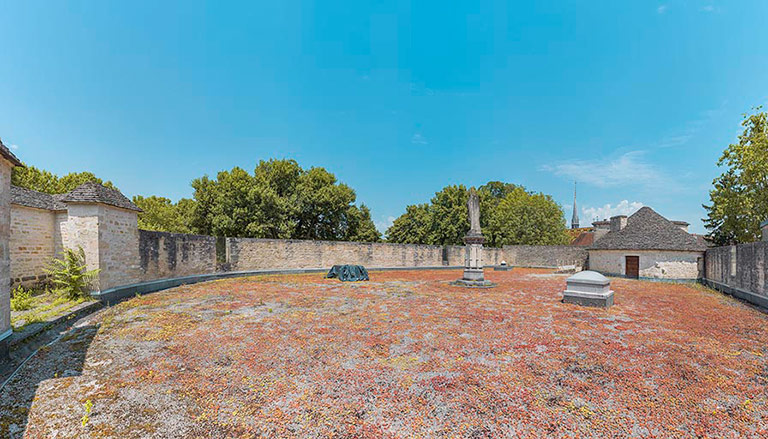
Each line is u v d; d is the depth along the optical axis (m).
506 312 9.04
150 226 38.41
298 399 4.00
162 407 3.81
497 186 53.81
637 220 21.62
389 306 9.82
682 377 4.71
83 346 5.89
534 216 35.09
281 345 5.99
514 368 4.99
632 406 3.88
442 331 7.01
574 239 45.00
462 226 35.47
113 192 10.91
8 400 3.96
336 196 32.19
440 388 4.30
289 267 20.56
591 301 10.08
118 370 4.84
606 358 5.43
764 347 6.09
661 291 14.33
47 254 11.97
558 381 4.54
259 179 30.84
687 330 7.28
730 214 20.33
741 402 4.01
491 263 30.70
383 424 3.47
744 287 11.95
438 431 3.36
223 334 6.68
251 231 27.41
